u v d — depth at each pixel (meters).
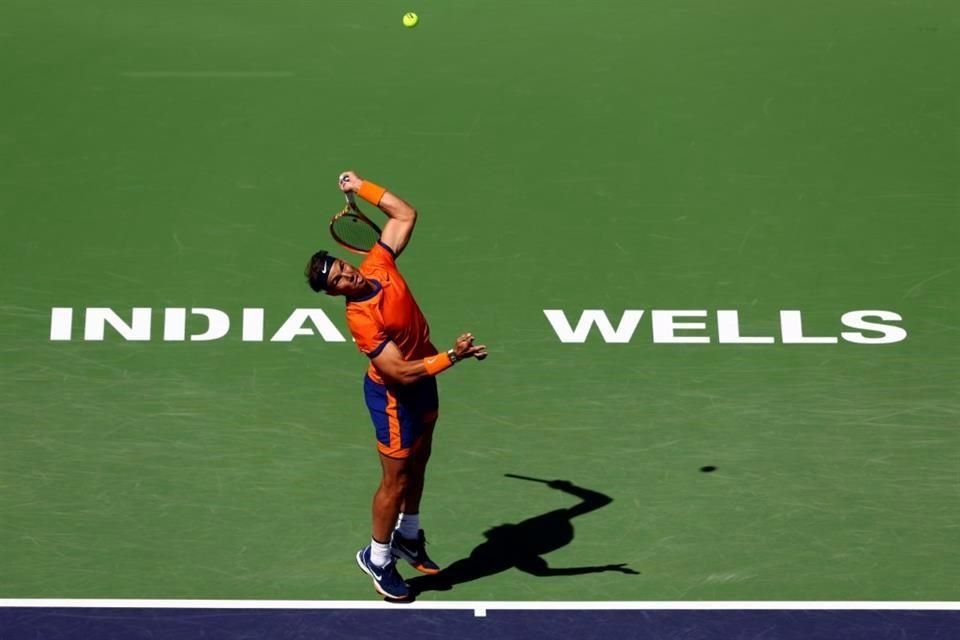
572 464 54.81
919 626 48.09
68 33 73.50
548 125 69.06
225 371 58.28
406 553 49.94
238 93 70.56
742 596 49.44
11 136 68.19
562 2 75.44
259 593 49.50
